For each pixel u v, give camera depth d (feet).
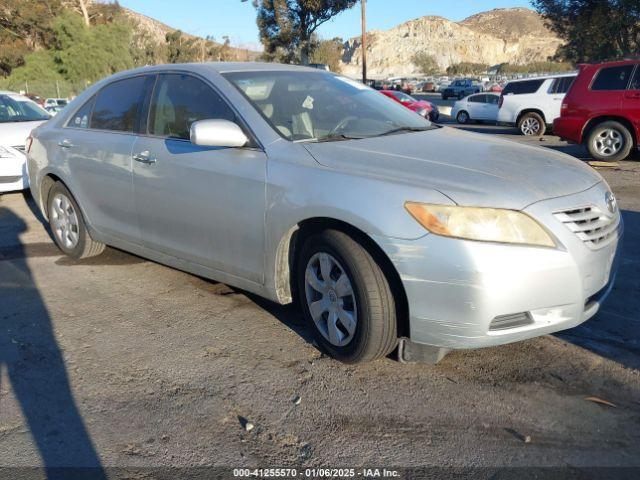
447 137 12.50
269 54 128.16
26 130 26.40
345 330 10.62
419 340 9.59
